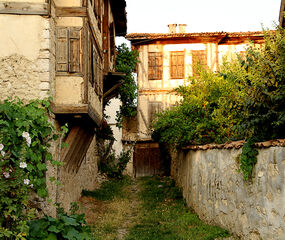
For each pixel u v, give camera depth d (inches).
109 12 567.5
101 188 545.6
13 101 251.8
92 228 315.0
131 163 756.0
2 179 208.7
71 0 307.3
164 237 282.2
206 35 722.8
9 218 213.9
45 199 261.9
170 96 744.3
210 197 325.7
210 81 421.1
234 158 263.9
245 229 243.6
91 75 339.9
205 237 268.7
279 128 232.5
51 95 279.1
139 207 417.1
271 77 227.8
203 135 410.9
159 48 751.7
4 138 216.4
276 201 196.1
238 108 269.9
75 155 366.6
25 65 272.8
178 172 533.3
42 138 259.9
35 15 276.5
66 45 301.1
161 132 496.1
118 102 973.8
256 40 730.8
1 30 275.0
